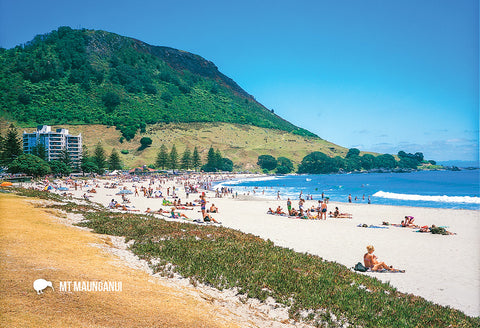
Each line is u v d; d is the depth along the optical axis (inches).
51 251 602.2
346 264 901.8
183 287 559.2
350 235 1309.1
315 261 811.4
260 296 562.6
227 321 440.5
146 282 534.0
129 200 2630.4
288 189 4928.6
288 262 759.7
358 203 2795.3
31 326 311.3
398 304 589.0
